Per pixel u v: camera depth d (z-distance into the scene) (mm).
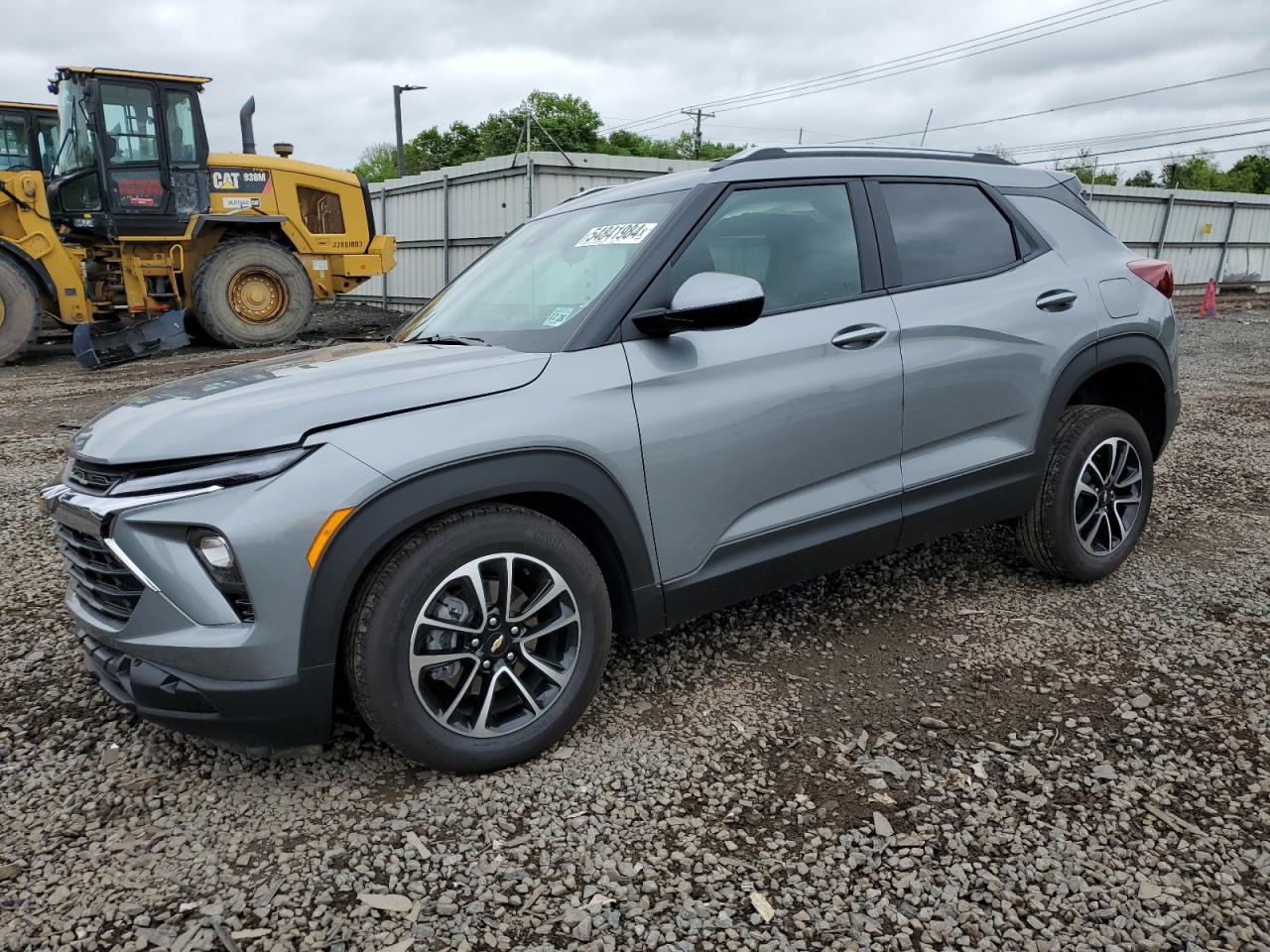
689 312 2607
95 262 13172
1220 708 2873
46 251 12117
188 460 2250
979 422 3445
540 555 2543
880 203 3350
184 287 13172
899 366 3193
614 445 2623
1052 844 2264
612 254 2969
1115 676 3096
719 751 2697
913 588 3902
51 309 12859
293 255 13305
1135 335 3830
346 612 2369
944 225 3496
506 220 16891
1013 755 2650
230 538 2166
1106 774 2539
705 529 2873
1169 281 4070
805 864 2209
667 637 3465
